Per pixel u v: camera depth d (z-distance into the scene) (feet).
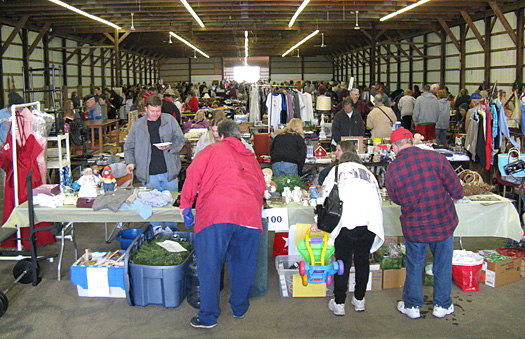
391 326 10.95
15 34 47.44
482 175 20.33
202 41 89.35
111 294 12.55
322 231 11.94
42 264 14.94
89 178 13.42
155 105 14.58
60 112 17.98
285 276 12.62
